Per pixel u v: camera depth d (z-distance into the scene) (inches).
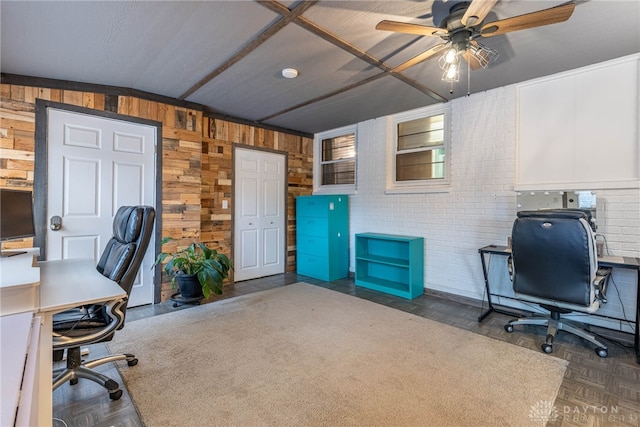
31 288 49.7
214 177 170.2
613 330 108.7
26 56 98.7
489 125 135.5
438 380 80.0
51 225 114.8
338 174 209.8
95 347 97.5
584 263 88.7
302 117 178.5
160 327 113.5
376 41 94.2
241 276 183.5
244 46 96.7
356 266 175.3
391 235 168.6
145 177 137.3
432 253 156.4
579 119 115.2
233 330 111.0
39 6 74.6
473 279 141.9
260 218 192.9
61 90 117.3
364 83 126.9
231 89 133.1
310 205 194.2
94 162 124.3
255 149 188.5
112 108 127.7
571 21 83.4
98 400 72.2
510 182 130.1
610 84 109.0
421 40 93.9
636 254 103.9
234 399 72.4
